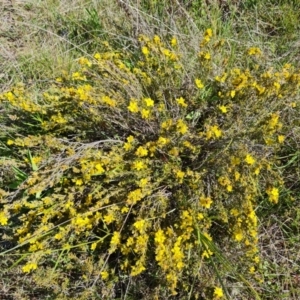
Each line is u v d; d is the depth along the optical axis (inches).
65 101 75.1
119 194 70.2
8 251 69.6
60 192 74.0
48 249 69.1
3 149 85.4
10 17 108.3
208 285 68.7
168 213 71.6
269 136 72.1
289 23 99.7
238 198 68.7
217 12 100.9
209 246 65.4
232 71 78.7
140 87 77.8
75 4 107.1
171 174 71.6
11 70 99.2
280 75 73.7
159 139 68.5
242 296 74.4
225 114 75.0
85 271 71.6
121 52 94.5
